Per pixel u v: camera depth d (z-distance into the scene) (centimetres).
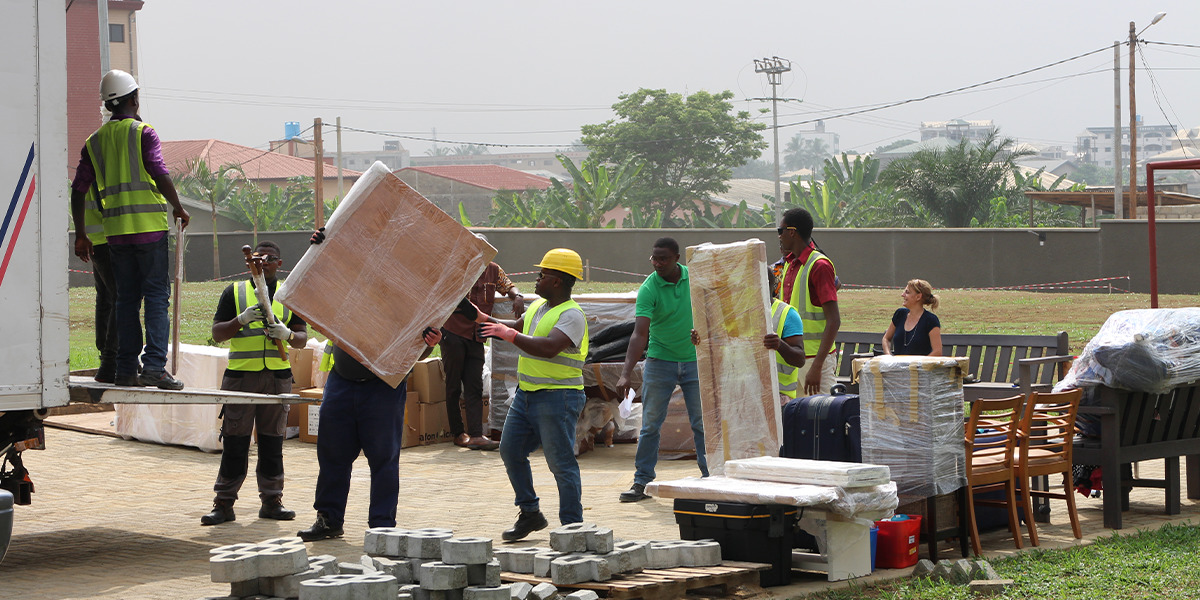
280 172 7469
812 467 630
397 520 823
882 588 614
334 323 659
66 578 637
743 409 785
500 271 1175
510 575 577
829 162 5081
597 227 4744
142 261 701
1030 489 792
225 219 5228
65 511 877
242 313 802
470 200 8350
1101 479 838
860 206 4647
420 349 672
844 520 619
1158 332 775
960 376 686
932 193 4494
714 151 6950
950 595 591
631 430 1197
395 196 670
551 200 5041
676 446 1148
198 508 890
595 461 1100
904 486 671
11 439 671
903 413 672
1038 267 3381
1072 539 742
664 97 7081
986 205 4516
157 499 930
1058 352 1059
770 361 771
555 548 582
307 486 988
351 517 831
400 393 722
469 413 1182
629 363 892
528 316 736
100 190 710
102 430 1283
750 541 621
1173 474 823
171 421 1198
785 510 620
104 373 731
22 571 658
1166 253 3141
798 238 835
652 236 4009
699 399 891
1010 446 716
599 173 4812
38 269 621
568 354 718
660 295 889
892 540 662
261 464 839
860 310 2780
